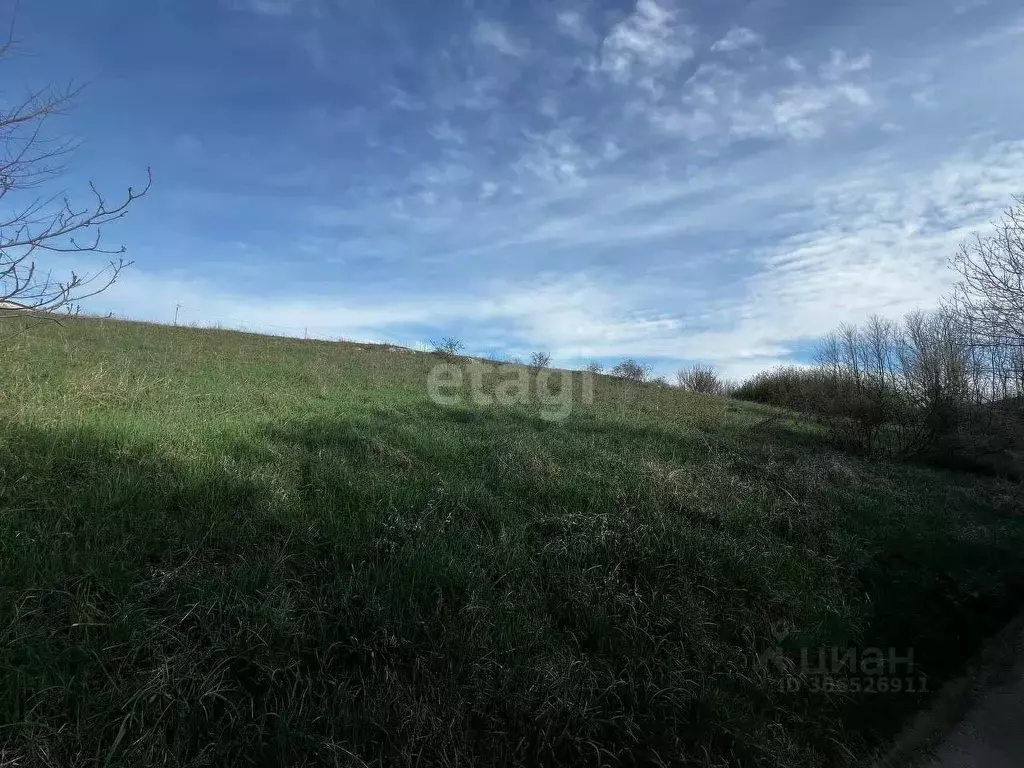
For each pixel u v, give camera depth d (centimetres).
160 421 603
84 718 228
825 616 388
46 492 386
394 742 244
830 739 287
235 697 254
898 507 662
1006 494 873
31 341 967
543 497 519
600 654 320
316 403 843
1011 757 293
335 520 409
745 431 1094
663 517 487
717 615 374
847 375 1154
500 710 269
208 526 373
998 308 994
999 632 429
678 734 273
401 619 306
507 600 347
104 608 286
